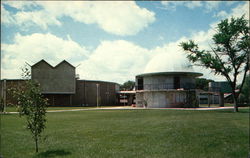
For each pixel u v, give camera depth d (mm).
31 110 8211
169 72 42781
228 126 14023
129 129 13188
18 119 20359
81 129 13438
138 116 22750
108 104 68688
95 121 18078
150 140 9984
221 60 29750
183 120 17781
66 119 20062
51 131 12781
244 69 29047
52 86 55312
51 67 55562
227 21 28688
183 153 7891
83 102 61094
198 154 7777
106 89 68125
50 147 9000
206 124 15008
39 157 7617
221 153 7898
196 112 27922
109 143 9508
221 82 45375
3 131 12984
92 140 10156
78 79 61344
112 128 13711
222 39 27953
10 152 8344
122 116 23078
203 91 45375
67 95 57688
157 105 44156
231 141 9711
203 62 29891
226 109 35125
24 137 11094
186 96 42906
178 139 10102
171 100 43219
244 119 18438
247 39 26719
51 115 25344
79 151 8305
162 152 8016
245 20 27547
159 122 16562
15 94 8117
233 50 28844
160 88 44469
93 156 7609
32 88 8203
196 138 10297
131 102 69312
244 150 8250
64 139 10461
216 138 10297
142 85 49469
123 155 7680
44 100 8406
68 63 57188
